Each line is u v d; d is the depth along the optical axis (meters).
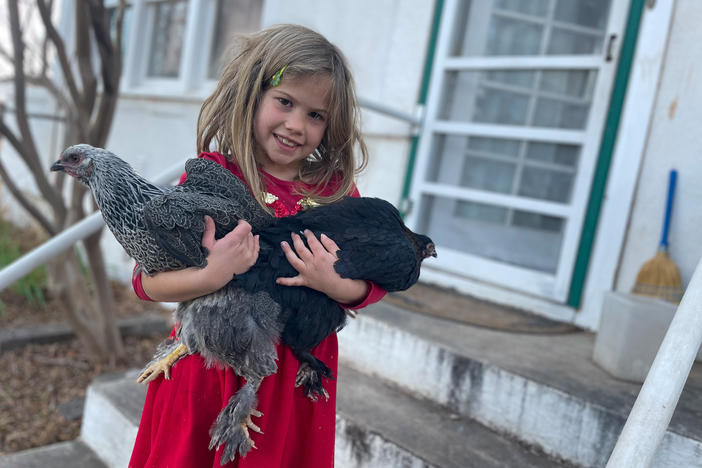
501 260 3.41
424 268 3.61
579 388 2.03
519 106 3.36
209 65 5.09
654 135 2.70
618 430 1.84
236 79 1.44
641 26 2.77
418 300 3.11
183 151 4.99
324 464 1.47
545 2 3.24
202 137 1.54
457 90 3.61
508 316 3.01
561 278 3.02
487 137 3.46
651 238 2.69
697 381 2.14
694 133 2.55
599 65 2.95
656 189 2.68
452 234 3.65
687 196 2.57
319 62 1.35
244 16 4.85
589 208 2.93
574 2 3.12
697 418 1.82
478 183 3.54
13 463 2.38
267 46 1.38
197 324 1.25
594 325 2.86
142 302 4.73
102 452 2.49
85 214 3.63
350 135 1.50
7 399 3.07
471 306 3.12
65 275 3.34
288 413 1.38
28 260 2.14
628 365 2.12
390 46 3.83
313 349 1.49
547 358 2.36
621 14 2.85
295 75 1.33
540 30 3.27
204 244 1.18
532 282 3.13
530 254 3.30
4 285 2.10
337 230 1.35
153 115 5.32
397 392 2.45
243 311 1.23
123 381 2.67
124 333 4.02
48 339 3.80
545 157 3.23
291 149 1.40
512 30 3.39
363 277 1.32
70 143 3.95
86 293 3.52
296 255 1.30
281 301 1.27
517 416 2.11
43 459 2.45
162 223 1.14
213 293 1.25
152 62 5.72
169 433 1.44
